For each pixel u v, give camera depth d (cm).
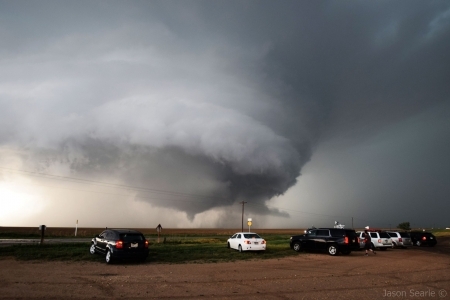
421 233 3684
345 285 1189
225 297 990
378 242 2964
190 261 1892
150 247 2812
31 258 1869
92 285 1134
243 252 2472
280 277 1359
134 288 1095
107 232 1933
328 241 2452
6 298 936
